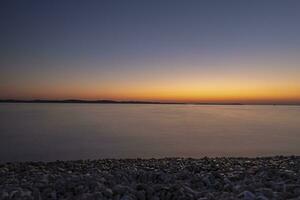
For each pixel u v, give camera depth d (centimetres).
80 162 1341
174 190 692
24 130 3684
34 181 821
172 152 2145
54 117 6938
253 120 6756
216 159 1401
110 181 798
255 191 680
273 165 1112
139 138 3030
